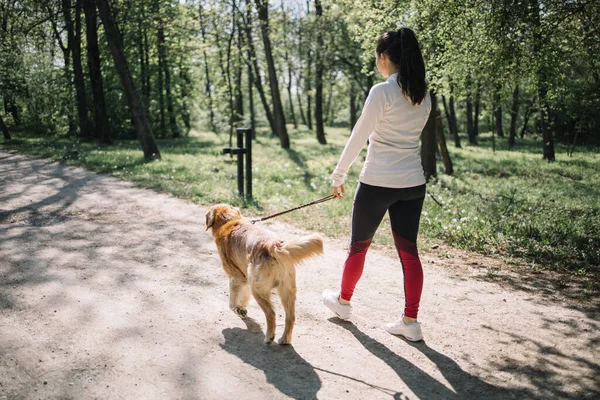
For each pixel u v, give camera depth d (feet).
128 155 52.65
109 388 9.24
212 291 14.67
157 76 101.14
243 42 76.02
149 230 21.63
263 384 9.64
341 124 191.72
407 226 11.23
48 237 19.52
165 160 49.75
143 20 67.15
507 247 20.67
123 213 24.97
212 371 10.06
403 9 28.89
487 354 11.14
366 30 31.91
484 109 47.01
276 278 11.05
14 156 49.78
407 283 11.50
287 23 75.82
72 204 26.63
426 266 18.10
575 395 9.40
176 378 9.71
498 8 23.03
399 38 10.63
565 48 24.62
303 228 23.61
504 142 106.11
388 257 19.24
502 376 10.16
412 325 11.61
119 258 17.35
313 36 75.82
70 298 13.46
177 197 30.01
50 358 10.21
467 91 30.14
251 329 12.25
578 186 40.42
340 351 11.18
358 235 11.78
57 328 11.62
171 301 13.73
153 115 100.48
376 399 9.22
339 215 26.45
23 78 73.87
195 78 108.27
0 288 13.80
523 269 17.92
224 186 33.83
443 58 27.43
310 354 10.99
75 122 83.56
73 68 78.48
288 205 28.86
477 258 19.35
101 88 73.87
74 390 9.12
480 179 45.29
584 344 11.62
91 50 72.59
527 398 9.33
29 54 74.13
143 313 12.79
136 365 10.12
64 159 46.85
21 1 63.52
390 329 12.11
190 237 20.79
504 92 27.73
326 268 17.54
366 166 11.17
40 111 79.82
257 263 10.98
